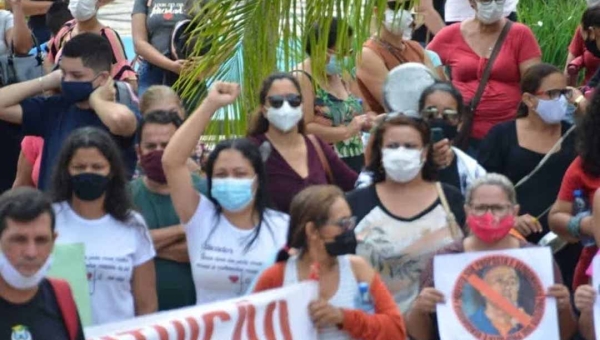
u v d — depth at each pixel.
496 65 19.72
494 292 13.44
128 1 40.78
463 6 23.64
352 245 12.80
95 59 16.05
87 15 21.66
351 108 18.62
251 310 12.62
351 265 12.92
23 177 17.42
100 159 13.37
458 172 15.89
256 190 14.10
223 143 13.96
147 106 15.98
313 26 16.06
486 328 13.41
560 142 16.73
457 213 14.52
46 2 25.67
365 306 12.89
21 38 22.77
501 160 17.12
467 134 19.50
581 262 15.44
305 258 12.89
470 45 20.03
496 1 19.50
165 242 14.54
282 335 12.71
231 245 13.98
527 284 13.46
